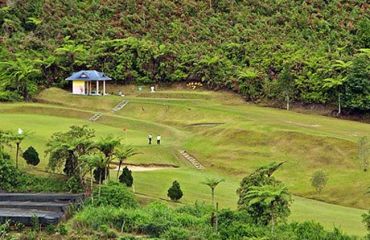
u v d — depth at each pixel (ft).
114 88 319.47
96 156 150.82
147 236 128.77
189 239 124.67
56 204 144.56
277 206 130.11
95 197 146.51
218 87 308.19
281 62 305.32
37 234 129.90
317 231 127.13
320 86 278.26
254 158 196.13
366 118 266.57
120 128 244.01
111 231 129.29
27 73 297.12
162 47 332.19
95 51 334.85
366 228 132.57
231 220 132.57
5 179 157.28
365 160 177.78
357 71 270.46
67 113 264.52
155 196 156.66
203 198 156.46
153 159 197.36
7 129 216.13
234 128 215.72
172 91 312.50
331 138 194.08
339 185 171.22
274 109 281.33
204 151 207.51
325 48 325.01
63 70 320.50
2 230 129.90
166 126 245.65
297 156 191.52
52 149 158.30
